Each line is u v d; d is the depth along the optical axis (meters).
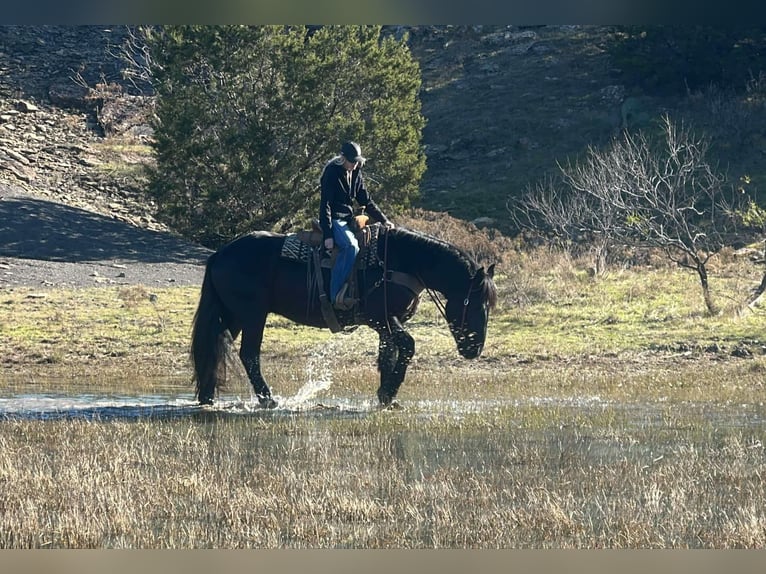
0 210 33.25
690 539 7.14
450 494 8.22
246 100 33.56
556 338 19.62
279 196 33.34
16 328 20.44
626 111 45.09
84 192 39.00
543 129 46.19
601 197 28.42
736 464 9.28
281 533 7.29
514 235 36.47
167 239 33.88
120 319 21.56
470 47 55.69
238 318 13.15
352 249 12.57
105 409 12.89
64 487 8.38
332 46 34.81
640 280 25.17
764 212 28.14
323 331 20.98
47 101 47.78
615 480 8.72
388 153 35.19
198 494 8.23
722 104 43.81
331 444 10.41
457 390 14.79
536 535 7.23
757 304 22.17
